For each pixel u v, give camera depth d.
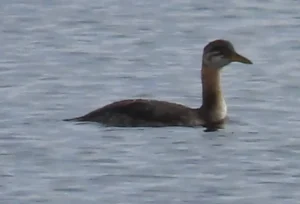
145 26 39.56
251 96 29.84
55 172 23.62
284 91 30.45
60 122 26.89
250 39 37.75
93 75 32.31
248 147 25.19
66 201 22.03
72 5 42.97
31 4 43.03
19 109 28.31
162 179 23.22
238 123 27.05
